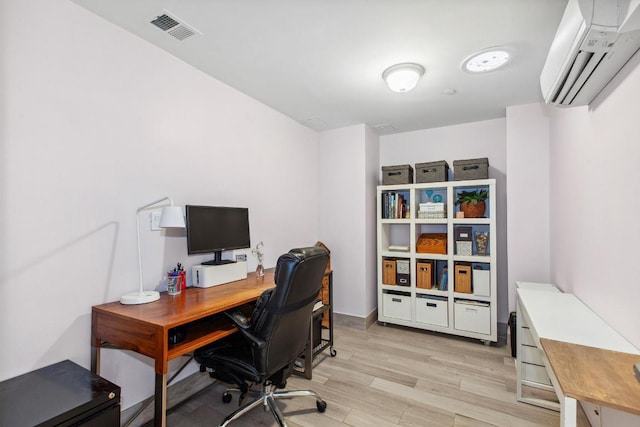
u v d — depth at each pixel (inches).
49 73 57.8
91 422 46.1
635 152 48.4
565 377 39.5
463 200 125.4
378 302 138.6
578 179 75.9
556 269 98.7
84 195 62.8
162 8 62.9
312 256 64.3
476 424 70.9
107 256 66.6
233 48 77.9
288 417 74.0
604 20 41.6
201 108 89.5
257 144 111.3
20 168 54.1
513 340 104.8
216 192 94.3
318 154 149.8
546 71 63.3
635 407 33.3
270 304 60.9
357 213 138.6
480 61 83.2
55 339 58.2
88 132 63.6
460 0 60.3
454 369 97.3
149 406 73.0
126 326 57.1
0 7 51.9
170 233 80.4
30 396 47.0
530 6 61.6
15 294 53.4
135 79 72.4
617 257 54.9
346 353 109.6
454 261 127.3
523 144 113.1
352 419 73.1
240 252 103.8
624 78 51.7
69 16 60.7
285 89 102.0
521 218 112.7
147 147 75.0
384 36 72.4
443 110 120.3
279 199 122.9
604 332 54.6
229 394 81.4
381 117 129.0
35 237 55.8
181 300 68.5
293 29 69.9
